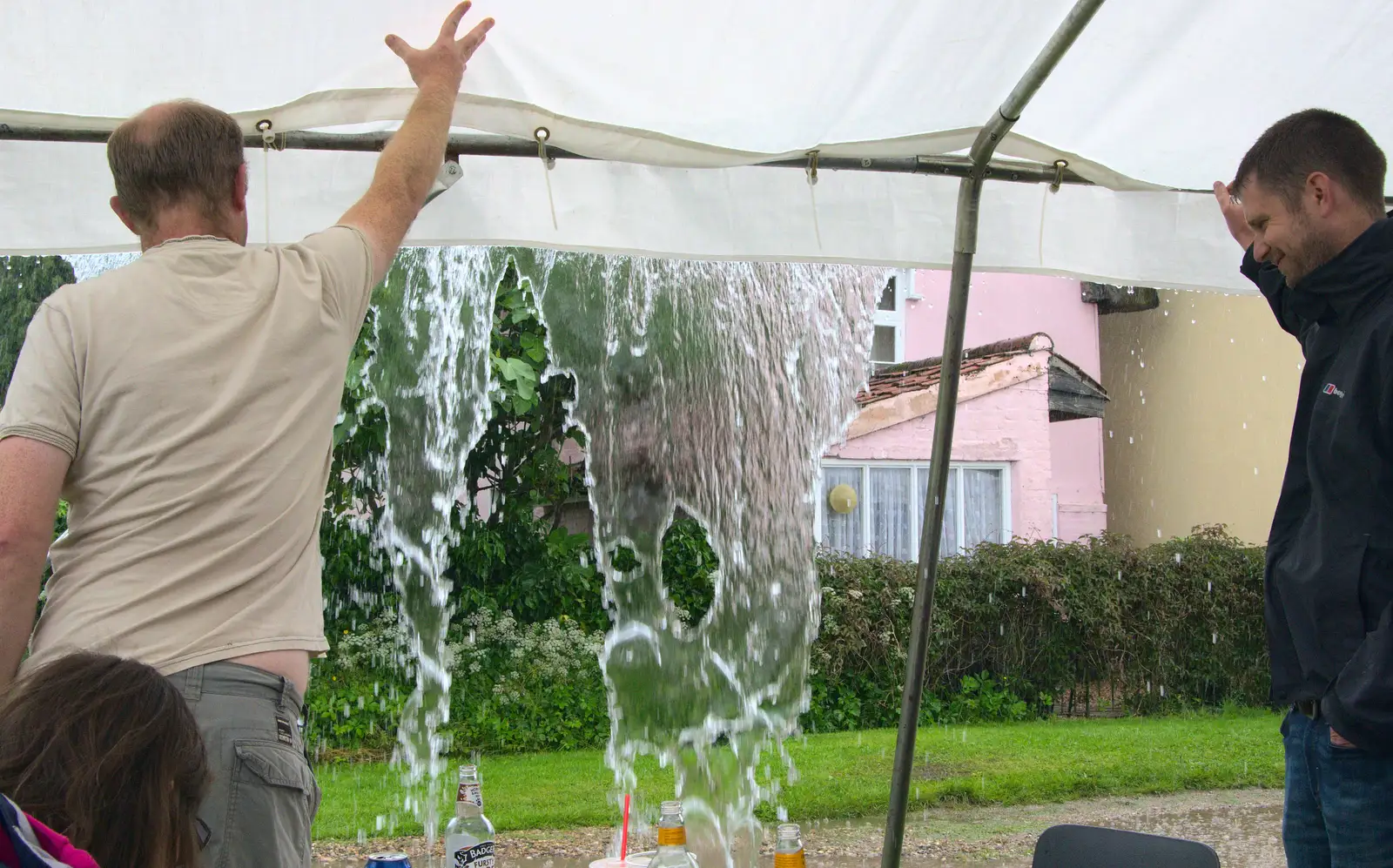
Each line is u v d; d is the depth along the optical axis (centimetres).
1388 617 192
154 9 215
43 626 169
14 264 1067
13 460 164
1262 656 1147
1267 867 571
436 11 221
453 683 891
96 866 98
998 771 778
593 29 230
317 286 187
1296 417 220
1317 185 208
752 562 760
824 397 724
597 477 764
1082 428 1524
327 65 229
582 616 959
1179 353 1584
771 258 285
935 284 1430
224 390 175
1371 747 194
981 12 228
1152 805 718
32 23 214
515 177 274
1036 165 287
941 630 1034
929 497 274
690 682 792
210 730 162
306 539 183
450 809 679
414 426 841
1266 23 247
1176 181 291
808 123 254
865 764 798
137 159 185
